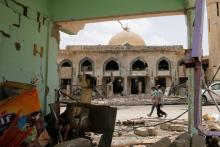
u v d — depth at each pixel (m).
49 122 6.08
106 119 5.74
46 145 5.04
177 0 7.95
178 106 21.78
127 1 8.30
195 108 3.79
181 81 38.16
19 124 4.49
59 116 6.36
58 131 5.87
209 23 33.69
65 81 39.72
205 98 18.97
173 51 38.41
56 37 9.02
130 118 13.06
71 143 2.52
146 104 24.03
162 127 9.47
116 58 39.03
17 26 6.80
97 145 6.14
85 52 39.03
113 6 8.38
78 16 8.56
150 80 38.59
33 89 4.85
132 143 6.62
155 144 3.07
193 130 7.02
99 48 38.91
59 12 8.67
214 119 11.15
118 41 46.50
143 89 40.47
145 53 38.81
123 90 38.69
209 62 33.53
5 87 5.31
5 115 4.42
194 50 3.51
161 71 38.56
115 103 24.25
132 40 46.31
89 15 8.52
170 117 13.73
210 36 33.47
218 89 19.47
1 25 6.15
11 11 6.55
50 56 8.56
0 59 6.15
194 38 3.54
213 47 32.84
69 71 39.25
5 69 6.33
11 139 4.39
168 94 33.81
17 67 6.81
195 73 3.71
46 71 8.34
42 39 8.12
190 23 7.41
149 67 38.69
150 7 8.12
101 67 38.97
